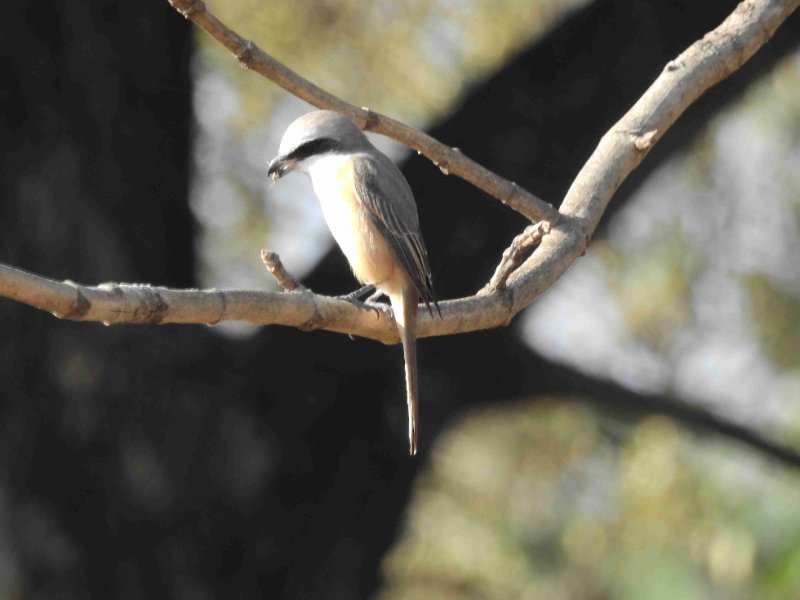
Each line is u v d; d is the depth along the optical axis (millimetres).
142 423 10953
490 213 11586
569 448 18281
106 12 11336
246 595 11328
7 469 10648
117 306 5461
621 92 11430
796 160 17344
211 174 14711
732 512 16594
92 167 11250
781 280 17500
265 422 11484
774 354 17375
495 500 18281
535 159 11633
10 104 10992
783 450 13414
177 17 11656
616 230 17328
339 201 8867
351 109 7301
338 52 15312
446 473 18500
